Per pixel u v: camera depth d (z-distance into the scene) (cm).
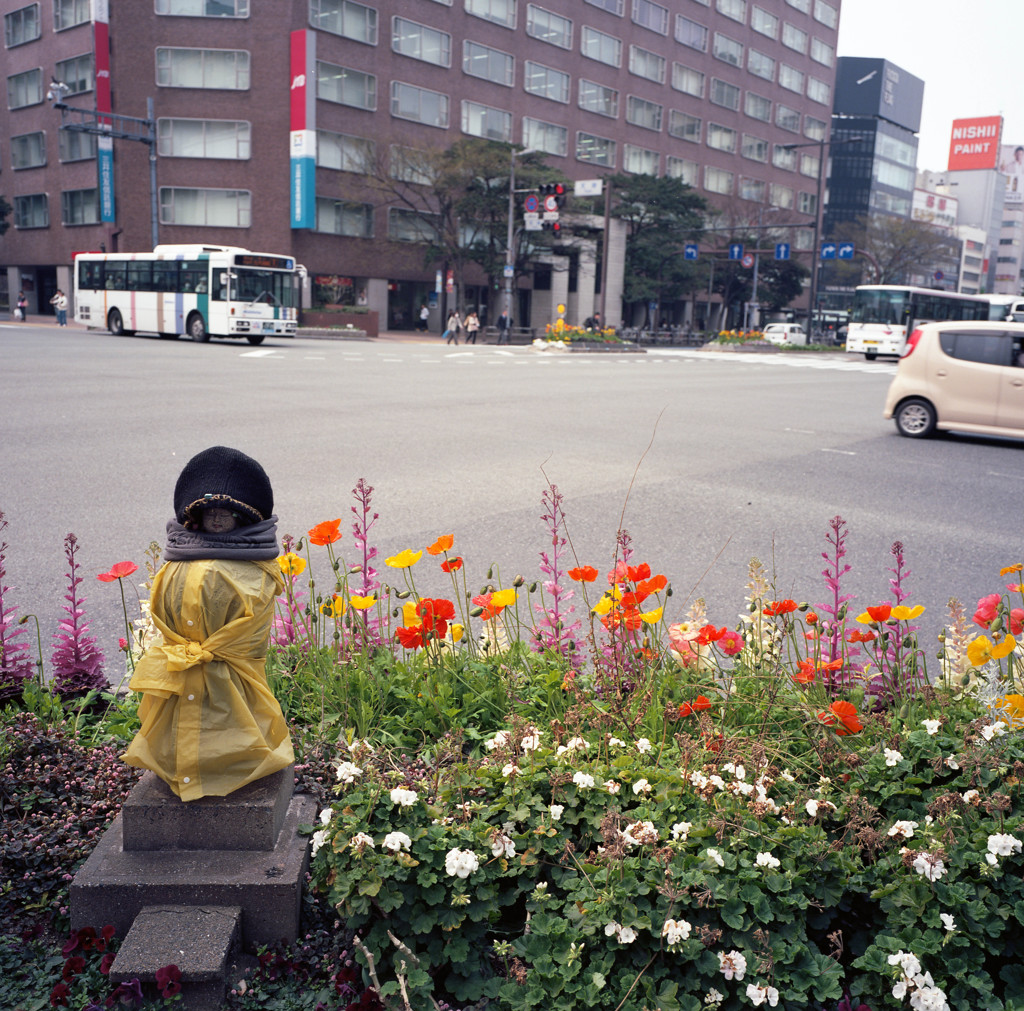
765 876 223
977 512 839
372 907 226
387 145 4547
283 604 441
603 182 5556
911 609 321
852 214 11194
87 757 305
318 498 779
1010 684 328
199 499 232
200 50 4353
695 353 4384
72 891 231
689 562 634
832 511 815
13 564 571
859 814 244
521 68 5556
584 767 261
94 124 4572
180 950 217
